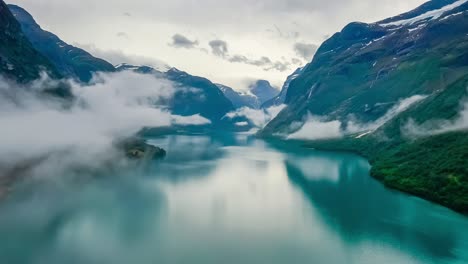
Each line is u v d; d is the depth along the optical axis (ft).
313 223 312.29
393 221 313.53
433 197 361.10
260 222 315.99
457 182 359.05
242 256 248.93
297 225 307.99
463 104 542.57
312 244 268.62
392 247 262.67
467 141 422.82
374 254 252.83
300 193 414.62
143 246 262.06
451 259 244.63
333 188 436.76
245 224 310.24
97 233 285.23
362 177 495.41
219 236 282.77
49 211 333.01
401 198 379.14
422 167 426.10
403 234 285.43
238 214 336.70
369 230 294.66
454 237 278.67
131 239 274.36
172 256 247.70
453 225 300.81
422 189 379.76
